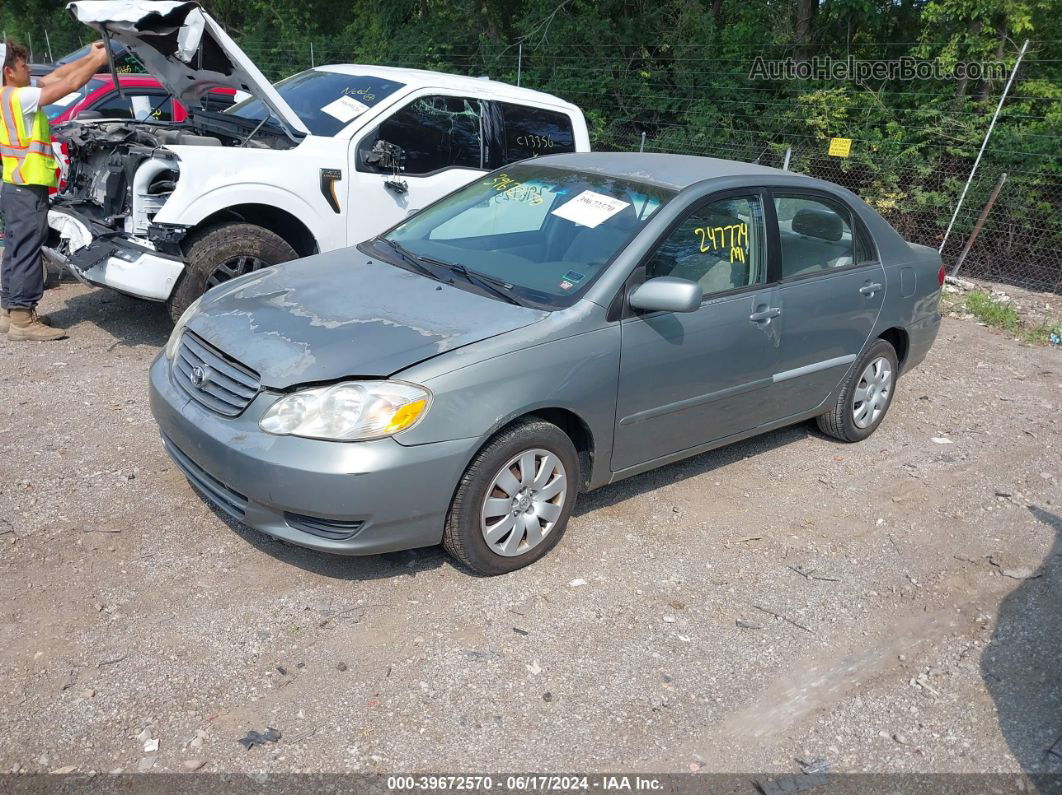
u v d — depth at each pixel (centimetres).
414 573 382
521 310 384
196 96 681
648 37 1511
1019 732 323
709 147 1354
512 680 324
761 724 315
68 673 309
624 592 384
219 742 285
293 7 2128
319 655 328
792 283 476
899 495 502
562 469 388
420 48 1716
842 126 1242
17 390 535
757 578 406
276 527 347
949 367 751
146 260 562
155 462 459
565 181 467
